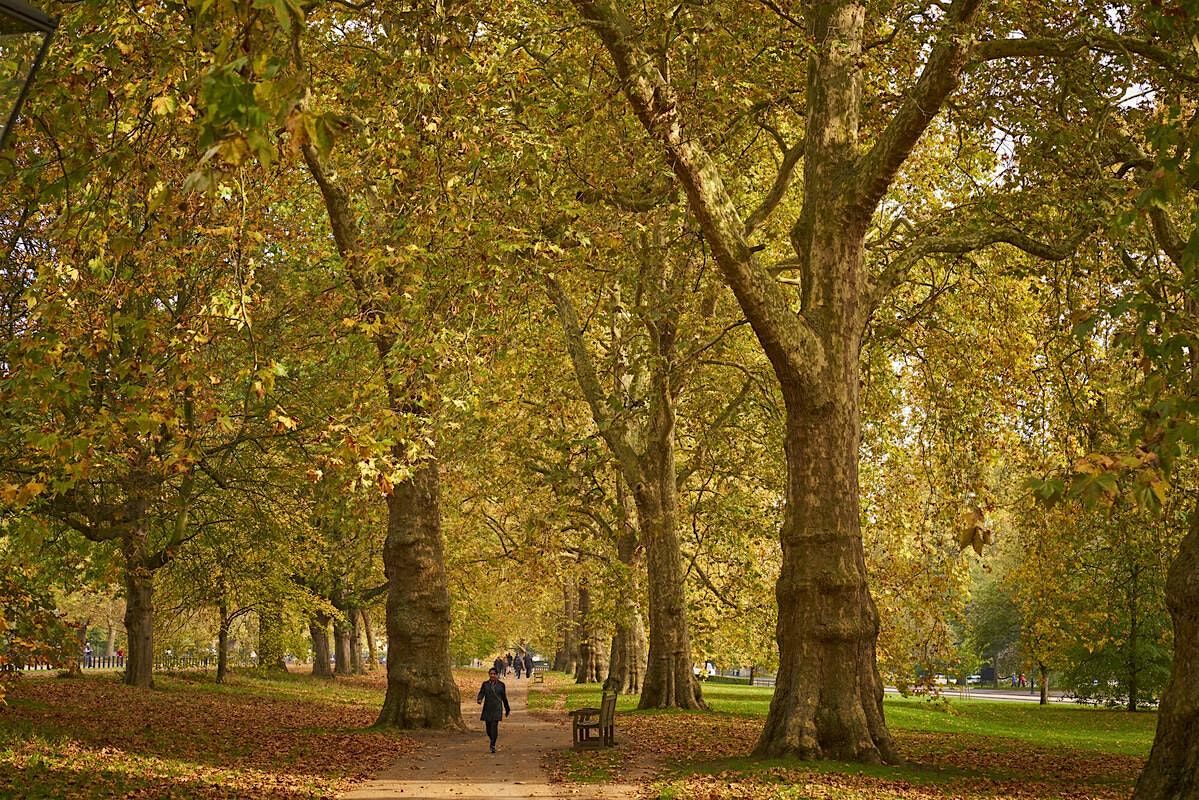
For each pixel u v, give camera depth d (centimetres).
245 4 475
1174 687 1027
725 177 1936
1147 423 555
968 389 2102
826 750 1435
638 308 1689
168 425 920
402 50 1087
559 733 2206
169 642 4388
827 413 1498
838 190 1538
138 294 1118
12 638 1374
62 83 911
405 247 1144
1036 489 524
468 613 4525
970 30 1341
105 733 1678
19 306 1340
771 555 3033
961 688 5797
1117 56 1492
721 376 2747
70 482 865
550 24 1324
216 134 452
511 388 2214
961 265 2080
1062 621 2814
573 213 1438
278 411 927
